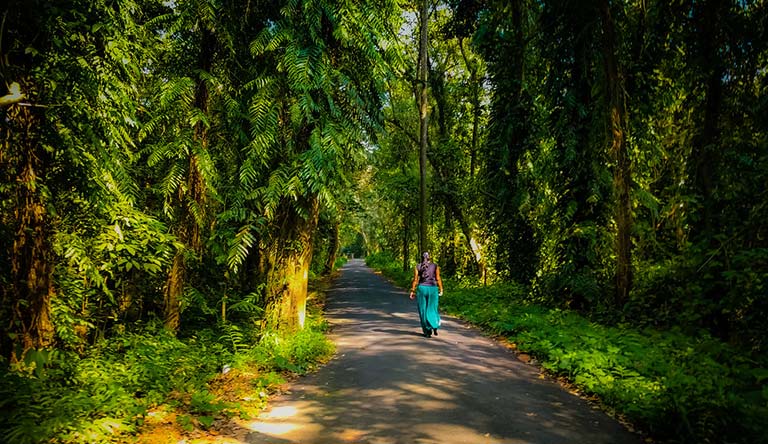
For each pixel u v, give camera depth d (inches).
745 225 322.7
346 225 1494.8
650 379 236.2
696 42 382.9
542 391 239.6
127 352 268.8
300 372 276.2
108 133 234.5
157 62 327.9
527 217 627.8
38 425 152.8
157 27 307.9
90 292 275.1
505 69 614.9
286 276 354.6
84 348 265.3
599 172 462.6
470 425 188.9
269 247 358.3
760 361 256.4
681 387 205.6
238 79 339.6
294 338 337.4
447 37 824.3
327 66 325.7
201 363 274.2
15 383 180.7
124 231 260.4
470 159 987.9
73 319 239.0
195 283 434.3
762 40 351.6
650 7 428.5
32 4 191.9
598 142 457.1
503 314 475.8
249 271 498.6
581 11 437.1
